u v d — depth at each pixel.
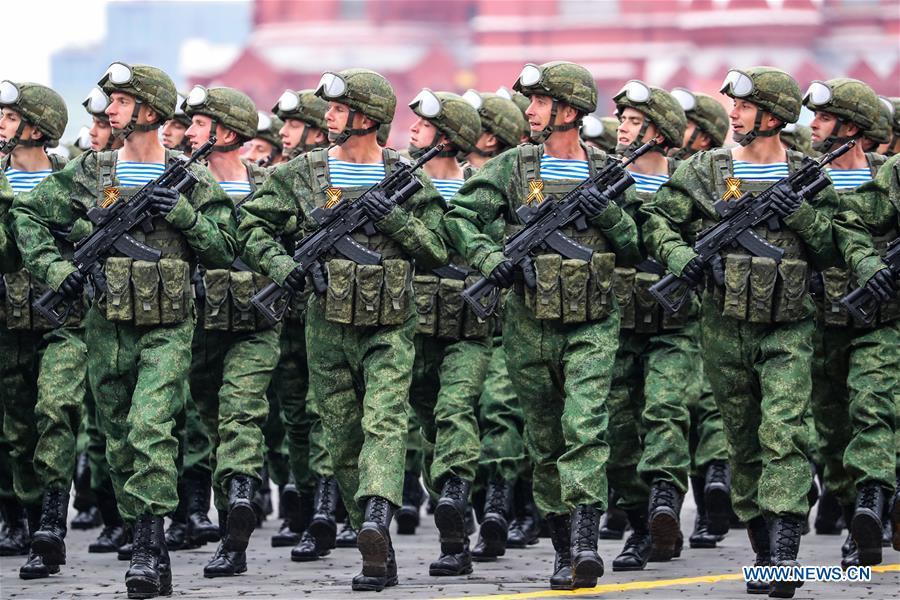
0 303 22.55
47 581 21.64
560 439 20.62
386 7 135.88
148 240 20.52
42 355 22.94
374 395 20.33
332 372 20.72
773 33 118.50
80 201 20.97
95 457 24.47
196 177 20.73
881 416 21.61
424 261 20.80
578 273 20.00
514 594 20.19
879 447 21.50
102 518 26.03
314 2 136.38
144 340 20.44
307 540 23.52
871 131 23.48
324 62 135.38
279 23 137.12
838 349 22.31
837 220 21.00
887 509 24.17
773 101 20.66
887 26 119.19
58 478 22.11
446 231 20.89
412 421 26.59
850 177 23.08
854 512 22.28
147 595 19.92
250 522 21.88
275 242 20.84
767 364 20.38
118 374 20.62
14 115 23.42
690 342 22.69
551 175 20.62
